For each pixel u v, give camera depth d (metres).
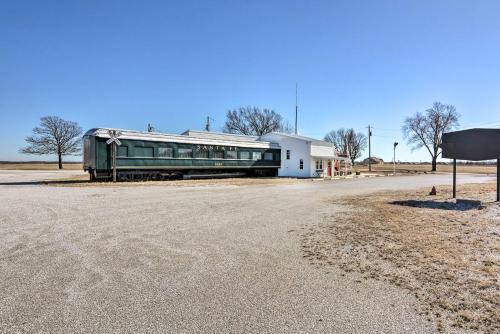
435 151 68.44
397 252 6.36
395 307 4.11
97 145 24.38
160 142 27.75
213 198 15.00
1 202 13.04
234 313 3.96
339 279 5.05
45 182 24.22
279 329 3.61
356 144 87.81
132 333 3.51
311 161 38.66
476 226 8.64
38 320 3.77
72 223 9.14
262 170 39.38
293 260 5.98
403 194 17.19
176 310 4.04
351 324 3.71
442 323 3.72
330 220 9.72
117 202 13.34
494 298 4.32
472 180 33.31
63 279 5.00
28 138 62.50
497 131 14.21
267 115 74.75
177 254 6.33
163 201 13.81
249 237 7.68
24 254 6.26
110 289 4.64
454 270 5.35
